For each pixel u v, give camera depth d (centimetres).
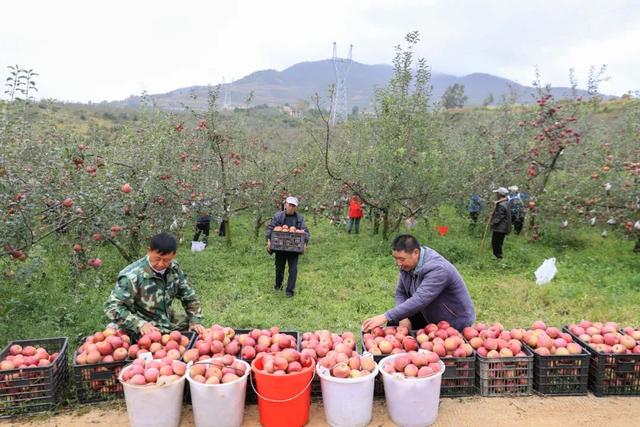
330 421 433
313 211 1762
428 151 1349
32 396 459
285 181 1634
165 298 528
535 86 1441
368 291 1000
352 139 1658
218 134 1374
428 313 551
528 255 1275
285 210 995
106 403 475
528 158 1491
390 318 512
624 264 1203
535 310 871
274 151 1856
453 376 480
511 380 480
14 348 501
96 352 471
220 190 1391
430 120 1441
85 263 792
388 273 1134
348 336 514
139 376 414
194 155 1367
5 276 700
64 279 908
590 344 508
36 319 722
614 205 1328
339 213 1733
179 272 543
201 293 980
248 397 471
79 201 746
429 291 510
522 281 1060
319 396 484
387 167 1327
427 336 509
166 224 1179
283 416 420
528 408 462
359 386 418
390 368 441
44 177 780
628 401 475
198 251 1359
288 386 413
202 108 1396
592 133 1664
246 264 1255
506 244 1434
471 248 1341
